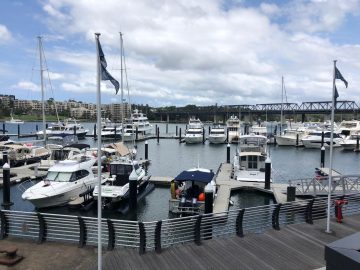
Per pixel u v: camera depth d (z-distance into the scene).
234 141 73.50
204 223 14.09
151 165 45.03
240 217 13.66
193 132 75.44
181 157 53.34
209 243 12.81
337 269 5.13
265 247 12.47
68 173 24.80
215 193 24.19
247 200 26.16
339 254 5.08
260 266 10.91
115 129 74.50
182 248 12.34
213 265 10.97
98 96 9.38
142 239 11.94
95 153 39.38
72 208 23.36
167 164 46.09
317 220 15.76
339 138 66.12
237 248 12.37
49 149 42.69
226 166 38.09
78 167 25.50
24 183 30.83
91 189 24.89
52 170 25.05
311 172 41.19
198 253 11.91
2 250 11.12
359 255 4.95
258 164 31.73
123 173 26.78
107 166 33.91
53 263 11.09
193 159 51.09
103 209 23.17
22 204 25.09
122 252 11.95
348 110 120.12
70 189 24.06
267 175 26.97
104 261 11.22
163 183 30.52
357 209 17.97
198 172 23.12
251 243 12.85
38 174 32.47
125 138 74.06
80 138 81.56
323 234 13.89
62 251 12.05
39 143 59.56
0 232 13.42
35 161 40.22
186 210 21.12
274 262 11.20
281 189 26.80
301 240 13.21
